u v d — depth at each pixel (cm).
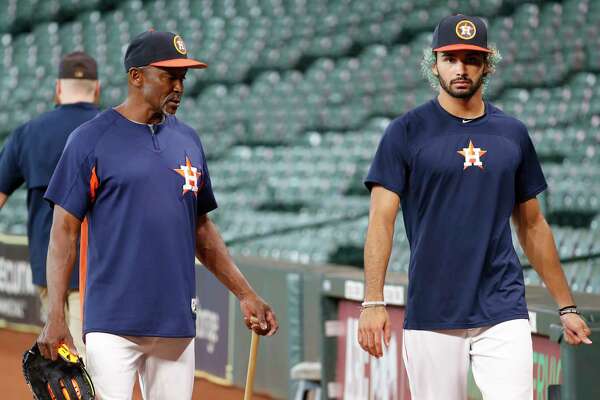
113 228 907
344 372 1484
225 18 4809
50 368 909
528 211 972
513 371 909
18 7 5359
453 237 919
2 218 3956
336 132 4034
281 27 4631
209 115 4309
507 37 4119
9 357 2483
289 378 1898
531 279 2412
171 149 928
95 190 912
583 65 3928
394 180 933
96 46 5053
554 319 1050
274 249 3353
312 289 1836
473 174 916
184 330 923
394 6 4469
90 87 1398
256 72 4491
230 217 3656
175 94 925
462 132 926
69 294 1314
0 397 1978
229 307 2136
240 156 4006
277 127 4116
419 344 936
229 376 2133
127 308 904
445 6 4366
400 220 3062
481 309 920
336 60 4391
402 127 934
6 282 3022
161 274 911
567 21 4134
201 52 4675
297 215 3528
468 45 907
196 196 945
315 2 4662
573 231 2734
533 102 3731
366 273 929
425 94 4038
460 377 936
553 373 1074
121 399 910
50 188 912
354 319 1449
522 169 957
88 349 916
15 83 5038
